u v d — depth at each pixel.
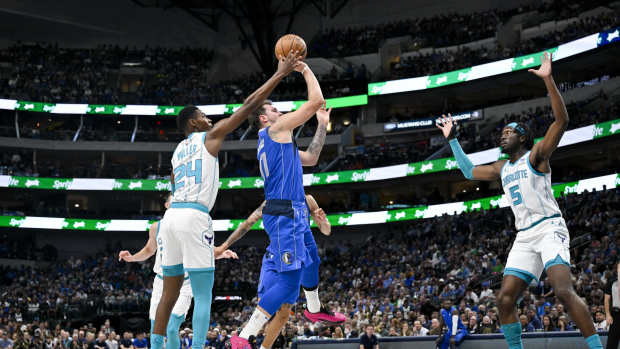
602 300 15.05
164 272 4.83
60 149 44.50
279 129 4.94
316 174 40.06
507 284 5.09
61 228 40.94
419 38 46.03
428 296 22.17
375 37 48.09
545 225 4.99
